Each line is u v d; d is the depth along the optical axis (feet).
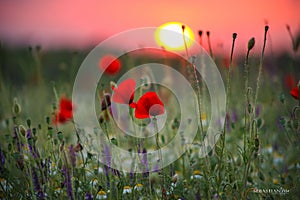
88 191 12.46
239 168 13.21
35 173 12.82
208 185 12.34
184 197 12.65
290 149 14.24
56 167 13.30
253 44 11.53
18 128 13.05
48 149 12.92
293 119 12.86
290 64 18.26
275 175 14.88
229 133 16.28
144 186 12.81
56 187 13.12
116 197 12.35
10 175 13.06
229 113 16.44
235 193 12.07
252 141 11.71
